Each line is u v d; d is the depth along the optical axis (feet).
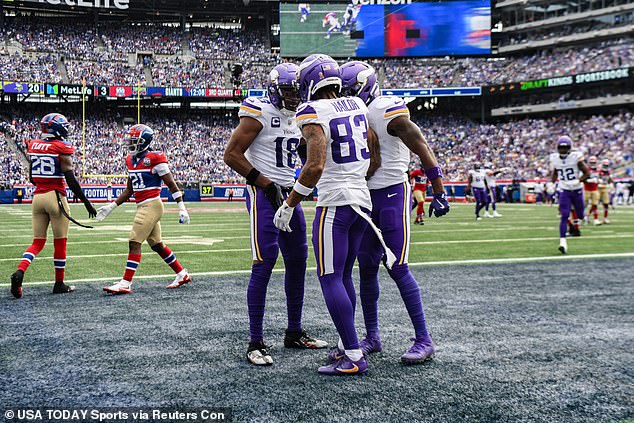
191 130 136.46
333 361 10.87
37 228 18.22
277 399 8.79
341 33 135.54
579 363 10.77
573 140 130.93
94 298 17.28
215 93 128.26
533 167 125.80
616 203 103.65
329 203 10.44
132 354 11.23
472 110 154.92
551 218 59.26
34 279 21.04
